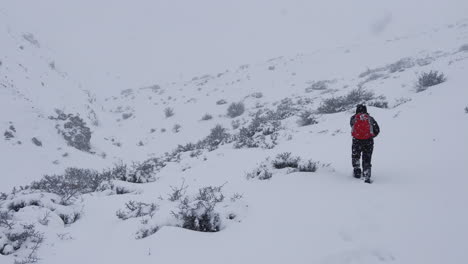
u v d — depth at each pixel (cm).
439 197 470
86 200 708
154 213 547
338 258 342
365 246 361
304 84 3206
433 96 1339
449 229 385
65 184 778
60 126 1930
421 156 695
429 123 955
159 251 402
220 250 388
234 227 452
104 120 3028
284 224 436
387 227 402
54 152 1692
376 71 2916
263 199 541
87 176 1045
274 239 397
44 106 2181
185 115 2995
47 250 435
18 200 596
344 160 792
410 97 1506
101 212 622
